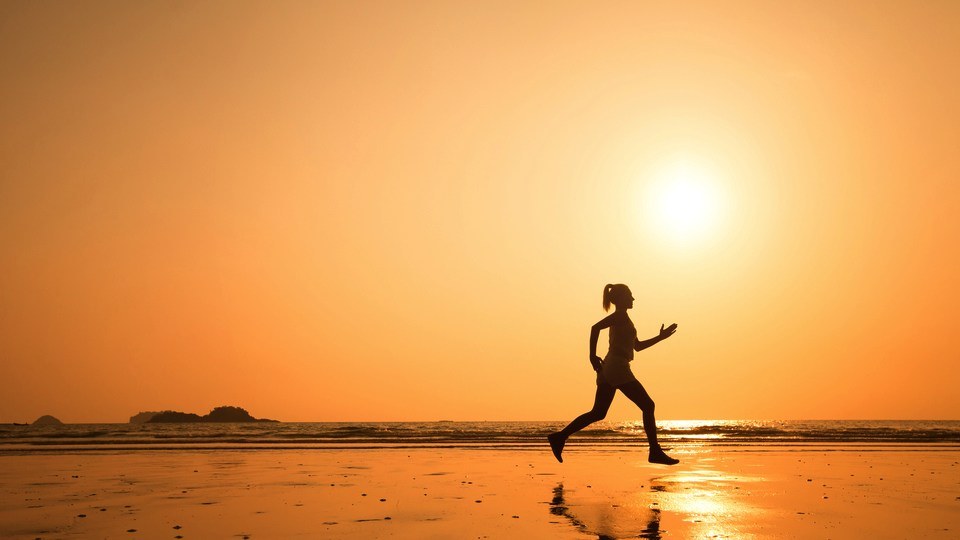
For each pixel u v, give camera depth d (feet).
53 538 15.61
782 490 23.93
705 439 77.56
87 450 56.13
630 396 29.76
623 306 30.14
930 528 16.53
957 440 73.36
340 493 23.73
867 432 117.29
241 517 18.48
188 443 72.33
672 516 18.19
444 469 33.71
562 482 26.84
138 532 16.33
